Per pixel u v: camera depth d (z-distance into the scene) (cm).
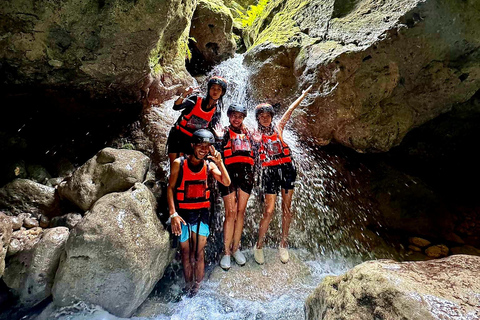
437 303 150
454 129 502
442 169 554
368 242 415
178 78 471
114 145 413
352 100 367
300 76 428
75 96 350
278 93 462
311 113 407
